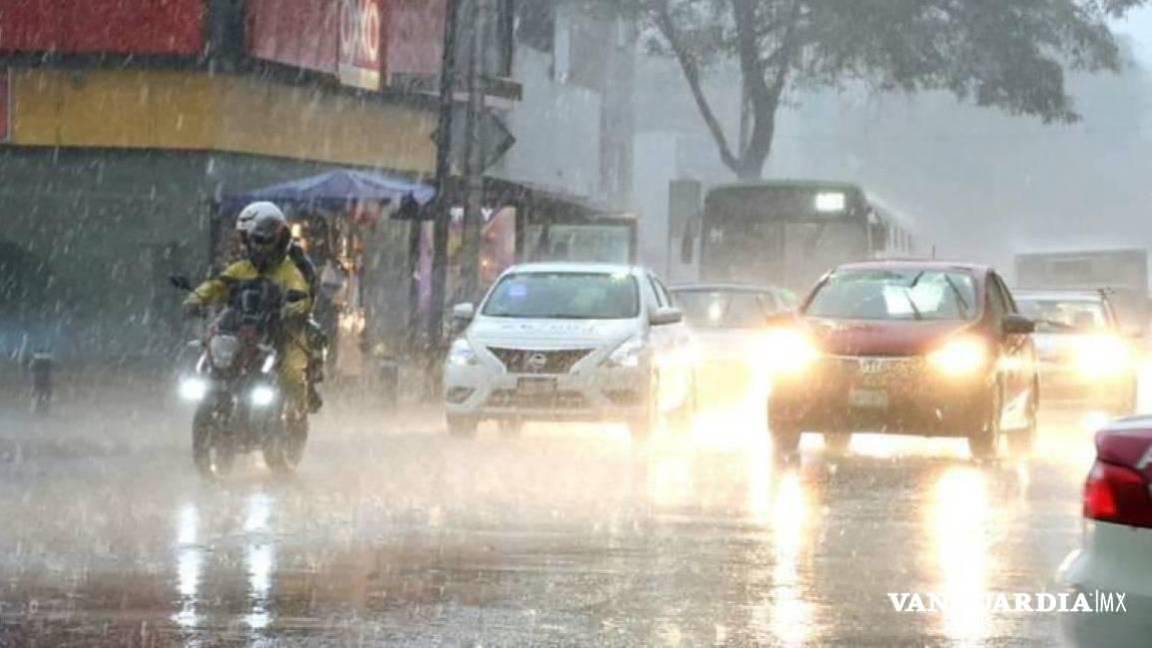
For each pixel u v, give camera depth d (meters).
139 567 20.84
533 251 72.69
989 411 35.16
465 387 38.47
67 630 17.22
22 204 57.03
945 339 35.28
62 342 56.56
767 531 24.52
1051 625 17.86
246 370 30.09
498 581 20.19
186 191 56.19
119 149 56.25
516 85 65.19
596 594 19.42
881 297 37.19
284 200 53.97
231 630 17.27
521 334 38.66
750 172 97.06
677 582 20.22
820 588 19.92
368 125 65.31
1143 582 11.95
